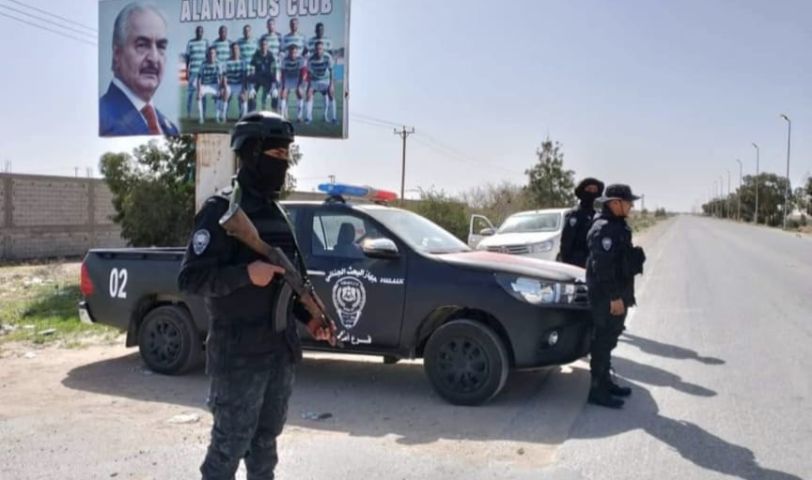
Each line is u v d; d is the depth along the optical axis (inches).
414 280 238.8
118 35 589.9
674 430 205.0
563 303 232.8
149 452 182.1
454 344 232.4
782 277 669.3
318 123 550.3
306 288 115.3
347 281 247.3
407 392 248.1
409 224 265.4
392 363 275.7
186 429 202.1
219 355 110.8
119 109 591.5
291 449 185.8
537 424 210.7
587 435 199.9
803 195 3457.2
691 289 565.0
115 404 230.2
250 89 560.7
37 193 879.7
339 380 264.7
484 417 218.1
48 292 524.1
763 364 293.7
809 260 909.2
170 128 579.5
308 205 261.4
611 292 224.5
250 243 105.8
